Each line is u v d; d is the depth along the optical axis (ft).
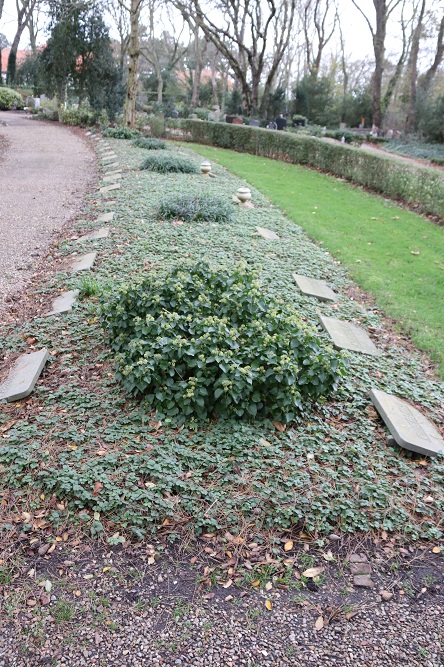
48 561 9.40
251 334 13.91
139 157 53.52
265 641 8.28
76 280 20.99
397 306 21.97
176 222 29.81
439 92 117.80
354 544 10.24
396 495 11.42
